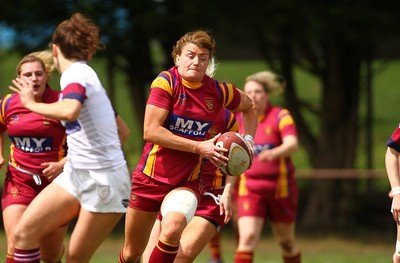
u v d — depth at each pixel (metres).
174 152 21.75
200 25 54.00
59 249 23.69
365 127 67.75
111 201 19.48
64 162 22.64
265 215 31.31
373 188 66.56
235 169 21.42
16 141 23.41
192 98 21.42
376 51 63.41
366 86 65.25
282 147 30.64
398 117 98.94
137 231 22.86
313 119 90.19
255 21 54.03
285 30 56.22
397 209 22.84
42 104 18.98
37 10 54.62
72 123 19.52
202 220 23.12
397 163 23.36
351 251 51.62
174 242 20.89
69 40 19.50
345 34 52.66
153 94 21.17
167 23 53.81
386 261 43.22
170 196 21.56
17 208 23.23
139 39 57.22
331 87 60.69
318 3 52.28
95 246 19.78
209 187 23.61
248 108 22.86
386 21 51.81
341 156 61.19
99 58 56.91
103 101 19.58
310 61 60.50
